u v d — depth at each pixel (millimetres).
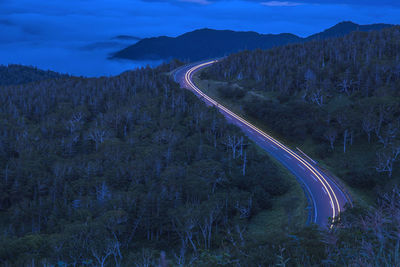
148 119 127312
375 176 78688
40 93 197000
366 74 128875
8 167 100188
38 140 124062
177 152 95562
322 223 58375
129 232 67125
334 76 143875
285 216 65375
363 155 91750
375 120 95188
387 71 135625
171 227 66500
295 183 79938
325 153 95875
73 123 137625
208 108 127875
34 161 101312
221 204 67375
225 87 156500
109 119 135500
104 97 176000
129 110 137375
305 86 142250
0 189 87812
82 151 116375
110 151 103625
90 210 71562
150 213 68812
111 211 63719
